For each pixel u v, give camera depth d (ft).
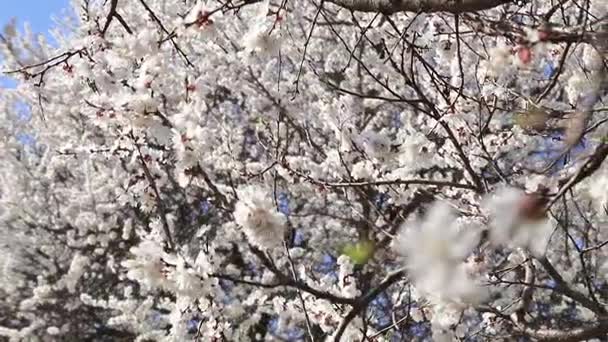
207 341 10.47
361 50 18.10
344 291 12.87
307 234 24.56
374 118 21.33
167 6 18.84
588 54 9.64
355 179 12.97
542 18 8.13
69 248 25.25
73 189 24.41
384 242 11.65
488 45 12.79
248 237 8.30
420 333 17.52
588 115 5.85
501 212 4.35
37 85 11.92
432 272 3.97
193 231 24.88
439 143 14.25
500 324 12.43
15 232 25.88
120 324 22.85
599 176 7.36
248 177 12.17
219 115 22.88
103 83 11.49
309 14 19.72
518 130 13.50
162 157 12.57
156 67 10.68
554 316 19.43
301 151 21.52
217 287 9.25
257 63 20.90
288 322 18.22
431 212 4.04
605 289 20.12
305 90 22.09
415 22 10.66
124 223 24.40
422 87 19.54
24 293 26.08
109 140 22.41
